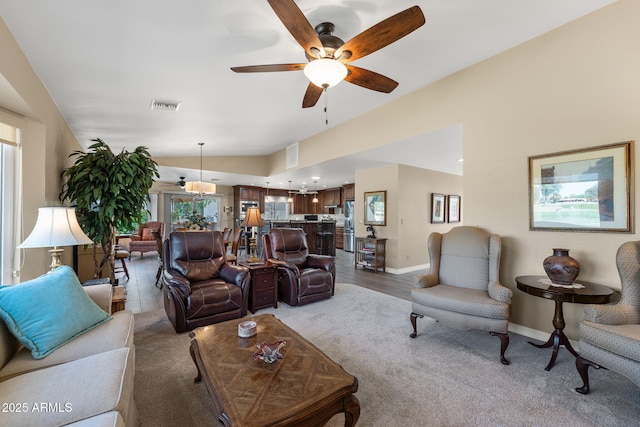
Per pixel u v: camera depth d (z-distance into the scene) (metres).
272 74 2.81
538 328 2.68
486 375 2.05
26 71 2.12
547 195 2.57
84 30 1.93
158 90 2.94
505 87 2.82
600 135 2.29
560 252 2.27
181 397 1.77
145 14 1.84
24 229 2.38
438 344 2.54
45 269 2.57
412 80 3.34
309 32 1.71
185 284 2.76
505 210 2.85
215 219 9.34
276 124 4.53
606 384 1.94
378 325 2.97
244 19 1.98
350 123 4.60
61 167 3.18
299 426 1.14
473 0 2.05
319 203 10.80
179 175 7.43
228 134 4.82
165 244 3.32
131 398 1.41
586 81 2.35
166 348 2.43
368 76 2.20
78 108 3.12
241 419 1.08
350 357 2.30
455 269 2.94
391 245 5.64
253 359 1.52
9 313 1.43
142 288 4.42
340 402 1.27
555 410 1.68
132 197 3.03
